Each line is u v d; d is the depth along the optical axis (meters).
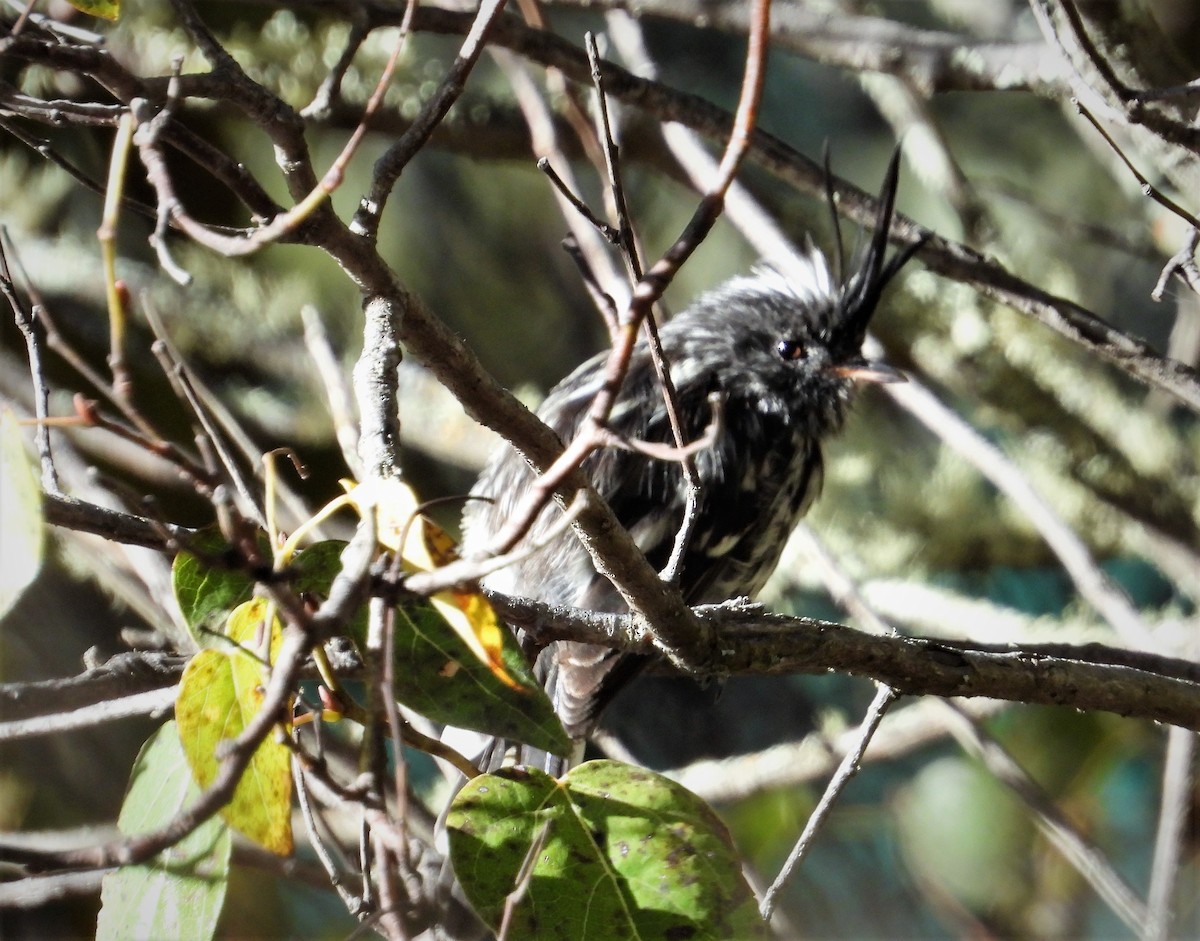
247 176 4.68
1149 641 8.30
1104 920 11.45
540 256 14.17
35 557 4.02
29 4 4.53
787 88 14.62
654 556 9.23
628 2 9.12
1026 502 8.98
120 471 10.74
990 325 12.70
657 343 5.20
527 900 4.98
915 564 13.06
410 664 4.77
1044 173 14.37
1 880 4.92
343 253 4.69
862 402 12.34
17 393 10.87
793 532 11.26
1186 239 6.46
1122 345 8.01
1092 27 7.90
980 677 6.07
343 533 9.36
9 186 12.66
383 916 4.41
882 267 10.30
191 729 4.52
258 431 12.31
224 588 4.70
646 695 12.25
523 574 8.79
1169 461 12.64
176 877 4.70
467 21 7.82
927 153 10.86
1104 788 12.31
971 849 11.48
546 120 9.20
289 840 4.58
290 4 7.67
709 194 4.11
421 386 13.01
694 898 5.03
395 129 10.75
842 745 10.34
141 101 4.34
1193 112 7.63
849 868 12.25
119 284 3.92
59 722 5.17
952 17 12.12
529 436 4.93
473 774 5.04
